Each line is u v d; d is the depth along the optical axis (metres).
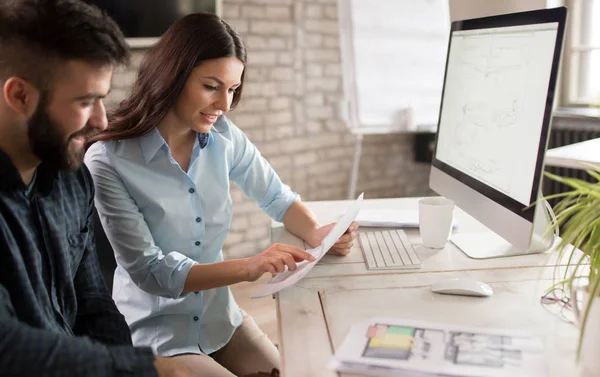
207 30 1.30
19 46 0.90
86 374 0.85
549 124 1.11
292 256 1.25
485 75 1.38
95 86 0.95
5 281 0.94
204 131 1.37
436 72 3.67
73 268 1.17
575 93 3.22
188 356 1.34
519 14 1.24
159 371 0.90
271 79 3.48
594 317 0.78
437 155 1.64
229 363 1.44
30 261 0.99
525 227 1.16
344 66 3.49
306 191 3.71
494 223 1.28
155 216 1.40
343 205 1.82
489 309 1.05
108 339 1.19
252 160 1.59
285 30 3.48
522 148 1.19
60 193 1.10
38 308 0.97
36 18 0.89
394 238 1.47
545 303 1.07
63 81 0.92
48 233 1.05
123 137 1.34
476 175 1.38
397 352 0.88
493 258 1.32
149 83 1.33
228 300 1.48
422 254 1.36
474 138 1.41
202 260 1.49
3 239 0.93
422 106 3.65
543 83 1.14
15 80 0.91
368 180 3.93
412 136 4.03
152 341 1.41
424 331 0.95
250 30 3.37
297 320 1.03
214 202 1.46
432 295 1.13
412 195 4.12
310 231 1.50
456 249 1.39
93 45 0.92
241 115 3.41
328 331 0.99
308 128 3.66
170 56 1.30
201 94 1.32
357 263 1.32
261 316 2.70
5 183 0.97
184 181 1.40
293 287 1.19
